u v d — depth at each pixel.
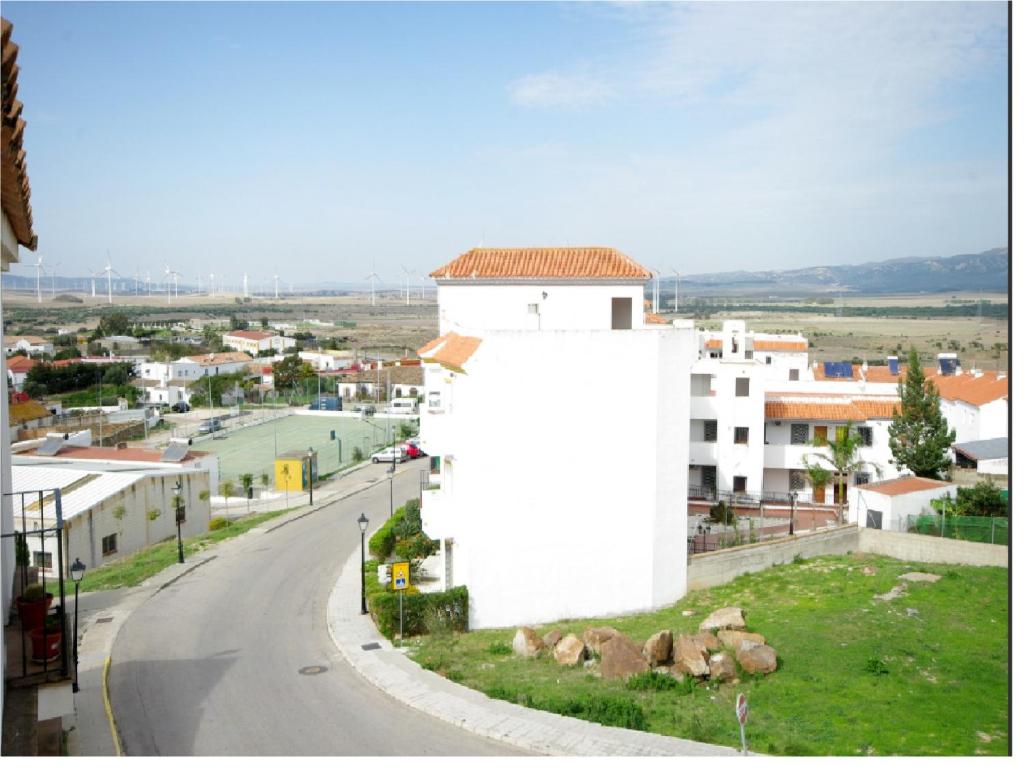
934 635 27.28
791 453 49.41
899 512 39.44
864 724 21.08
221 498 61.06
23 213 17.97
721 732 20.84
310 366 137.62
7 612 20.53
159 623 31.34
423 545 38.03
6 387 22.53
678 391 32.12
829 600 31.23
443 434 32.69
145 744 21.23
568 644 26.50
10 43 12.22
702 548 36.41
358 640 29.05
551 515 30.59
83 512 42.34
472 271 40.53
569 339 30.22
